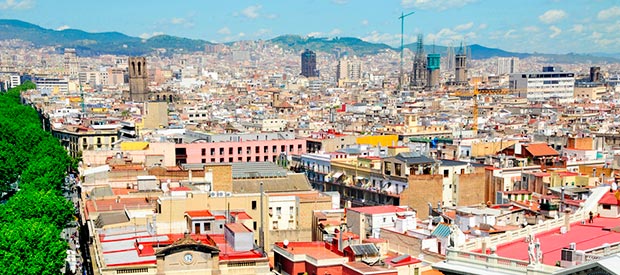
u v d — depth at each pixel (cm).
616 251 10988
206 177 19938
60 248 16325
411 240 13988
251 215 17050
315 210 18175
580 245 12056
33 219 18675
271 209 17925
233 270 12712
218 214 16325
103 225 15125
